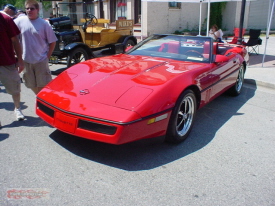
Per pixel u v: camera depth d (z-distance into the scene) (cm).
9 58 376
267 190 263
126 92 306
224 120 443
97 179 271
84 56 778
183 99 335
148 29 1577
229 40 1490
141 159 312
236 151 340
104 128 279
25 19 400
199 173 289
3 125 395
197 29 1794
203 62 423
